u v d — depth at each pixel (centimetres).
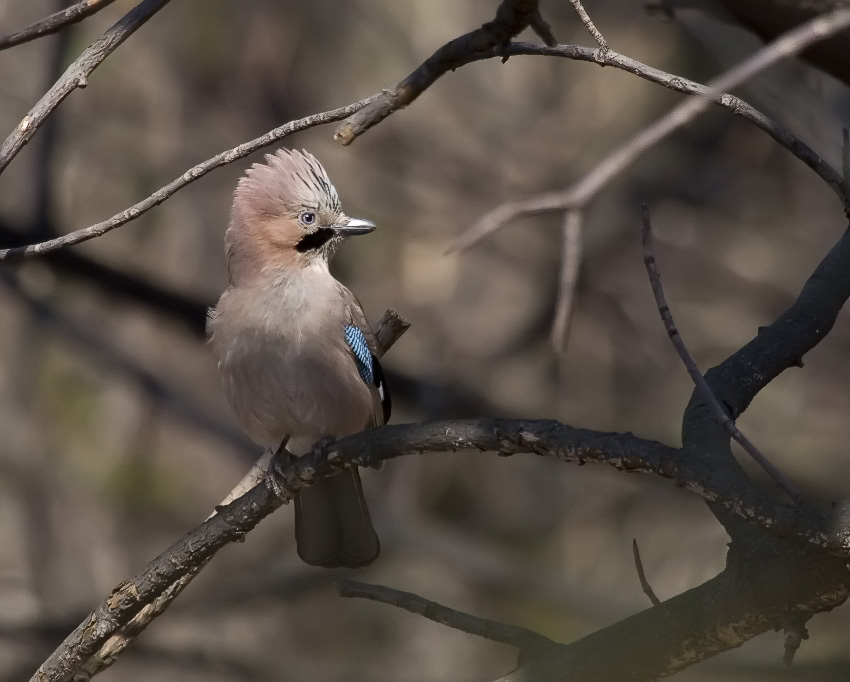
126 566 1429
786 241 1479
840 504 388
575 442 446
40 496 1413
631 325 1472
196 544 567
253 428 786
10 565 1401
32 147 1265
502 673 1341
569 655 471
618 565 1353
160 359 1525
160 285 1227
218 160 498
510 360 1437
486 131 1537
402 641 1377
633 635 460
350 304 781
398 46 1512
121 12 1414
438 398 1238
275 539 1479
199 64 1505
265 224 764
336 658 1362
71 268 1205
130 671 1276
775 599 424
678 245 1449
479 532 1399
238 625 1387
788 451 1358
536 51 466
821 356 1403
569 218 360
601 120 1521
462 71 1558
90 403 1470
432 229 1524
